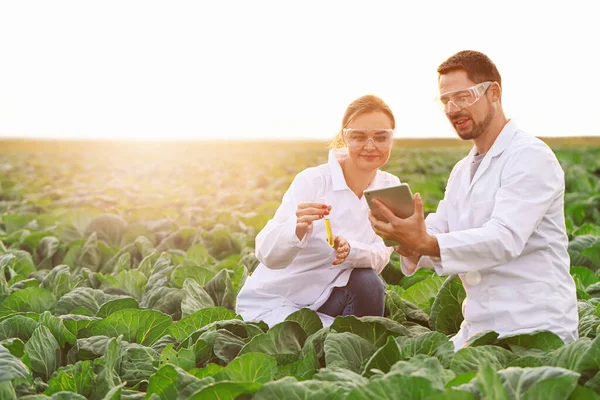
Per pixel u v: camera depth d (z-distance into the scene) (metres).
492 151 4.20
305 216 4.64
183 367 4.01
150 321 4.68
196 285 5.74
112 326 4.65
